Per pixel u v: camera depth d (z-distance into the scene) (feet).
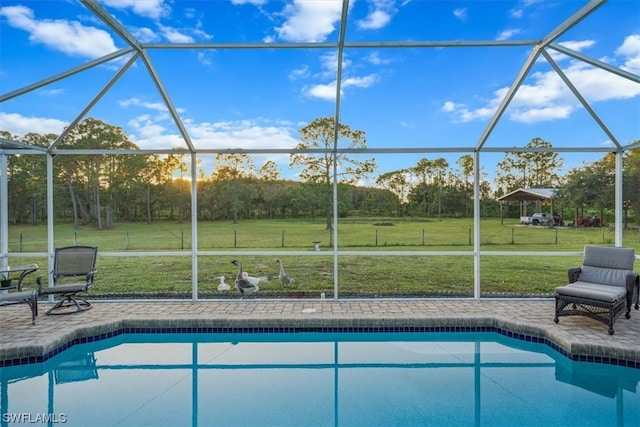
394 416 10.61
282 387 12.53
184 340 16.84
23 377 13.34
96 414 10.75
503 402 11.34
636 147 18.24
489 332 16.97
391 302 19.83
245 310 18.38
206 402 11.46
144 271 24.27
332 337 16.97
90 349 15.83
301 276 24.12
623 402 11.32
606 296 14.60
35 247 23.12
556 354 14.57
